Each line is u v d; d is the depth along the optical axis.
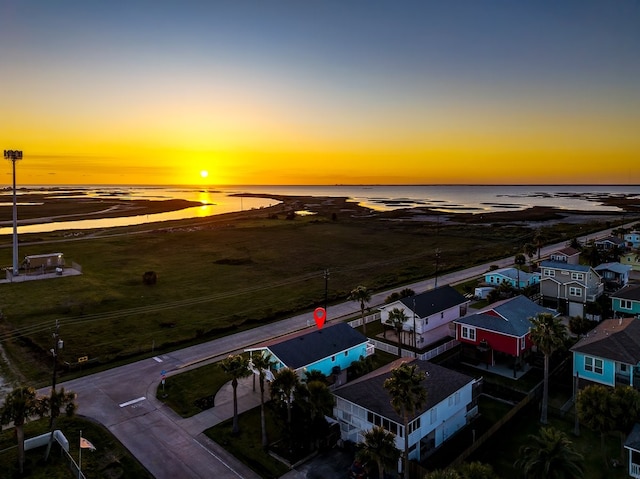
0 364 46.69
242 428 35.19
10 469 29.84
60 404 30.45
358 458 27.95
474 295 71.44
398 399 26.70
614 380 36.88
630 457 28.19
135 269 94.31
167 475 29.62
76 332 56.34
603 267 71.25
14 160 83.12
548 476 23.27
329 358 41.56
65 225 175.88
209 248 121.38
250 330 57.31
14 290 75.19
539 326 35.25
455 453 32.09
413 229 165.38
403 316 49.28
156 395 40.38
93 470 29.86
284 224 175.75
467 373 45.09
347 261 105.44
